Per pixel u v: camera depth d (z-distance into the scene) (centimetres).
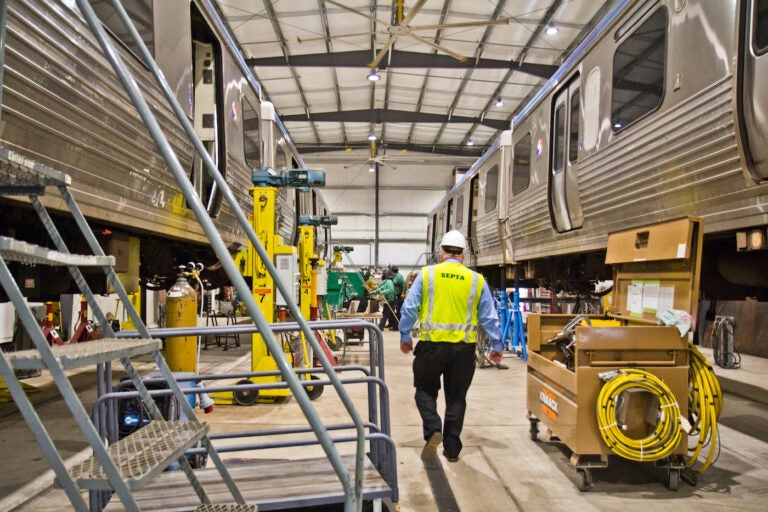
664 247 300
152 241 529
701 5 329
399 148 2333
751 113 289
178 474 238
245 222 158
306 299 595
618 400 273
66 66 263
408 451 343
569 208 558
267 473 238
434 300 327
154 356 179
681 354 284
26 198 245
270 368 448
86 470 140
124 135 325
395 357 754
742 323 832
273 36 1245
